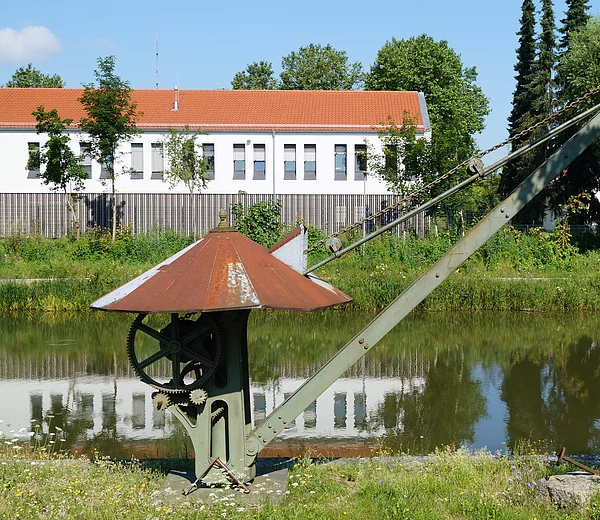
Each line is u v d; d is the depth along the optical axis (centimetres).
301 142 4278
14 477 783
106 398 1441
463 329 2195
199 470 756
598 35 4469
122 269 2903
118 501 727
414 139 3766
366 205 4281
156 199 4259
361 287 2550
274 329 2203
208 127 4250
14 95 4562
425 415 1311
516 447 1105
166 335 739
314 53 8719
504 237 3164
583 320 2338
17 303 2542
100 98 3825
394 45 6494
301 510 705
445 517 701
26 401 1416
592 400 1402
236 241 781
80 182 3975
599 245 3484
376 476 840
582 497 705
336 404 1391
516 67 5619
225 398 755
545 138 769
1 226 4209
